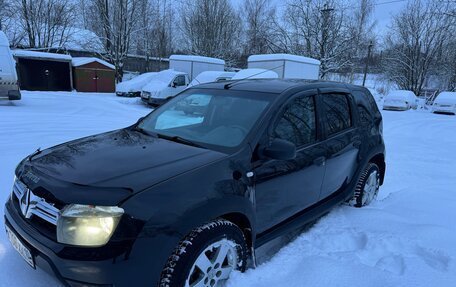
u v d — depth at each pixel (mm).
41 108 12219
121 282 1910
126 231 1930
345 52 30172
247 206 2535
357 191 4234
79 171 2234
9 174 4680
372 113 4535
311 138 3320
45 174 2242
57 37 31781
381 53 36625
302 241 3350
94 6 29828
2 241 2951
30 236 2082
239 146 2688
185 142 2873
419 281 2664
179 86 17922
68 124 8984
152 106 17516
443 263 2969
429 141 10891
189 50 34688
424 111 24094
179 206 2102
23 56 22828
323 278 2666
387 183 5633
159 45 34094
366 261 3039
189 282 2174
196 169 2328
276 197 2900
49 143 6676
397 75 35062
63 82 25109
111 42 29062
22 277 2504
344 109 3947
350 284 2619
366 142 4195
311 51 30328
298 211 3264
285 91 3184
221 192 2336
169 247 2039
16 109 11391
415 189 5055
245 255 2598
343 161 3756
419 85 34031
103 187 2041
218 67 22391
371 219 3854
